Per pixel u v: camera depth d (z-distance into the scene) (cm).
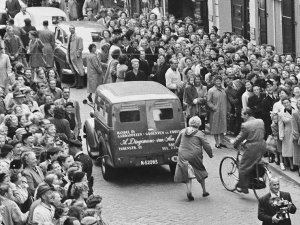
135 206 2912
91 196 2205
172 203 2933
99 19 5106
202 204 2917
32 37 4328
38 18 4975
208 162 3331
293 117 3117
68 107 3259
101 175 3219
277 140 3203
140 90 3191
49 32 4431
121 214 2845
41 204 2211
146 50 4153
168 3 5806
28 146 2661
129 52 4188
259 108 3372
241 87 3538
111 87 3262
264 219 2312
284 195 2323
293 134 3119
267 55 3934
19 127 2927
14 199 2334
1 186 2245
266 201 2317
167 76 3791
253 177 2919
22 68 3866
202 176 2961
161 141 3109
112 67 3994
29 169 2472
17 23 4959
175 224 2753
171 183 3120
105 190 3066
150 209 2881
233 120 3559
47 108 3186
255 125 2902
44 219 2191
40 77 3647
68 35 4506
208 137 3650
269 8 4747
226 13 5322
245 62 3728
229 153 3425
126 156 3094
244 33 5122
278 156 3234
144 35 4347
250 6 4978
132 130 3094
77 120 3353
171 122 3117
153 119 3109
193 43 4225
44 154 2544
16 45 4312
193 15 5659
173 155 3117
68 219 2056
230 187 3019
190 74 3631
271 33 4766
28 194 2367
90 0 5469
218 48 4094
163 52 3959
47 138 2720
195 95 3628
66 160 2538
